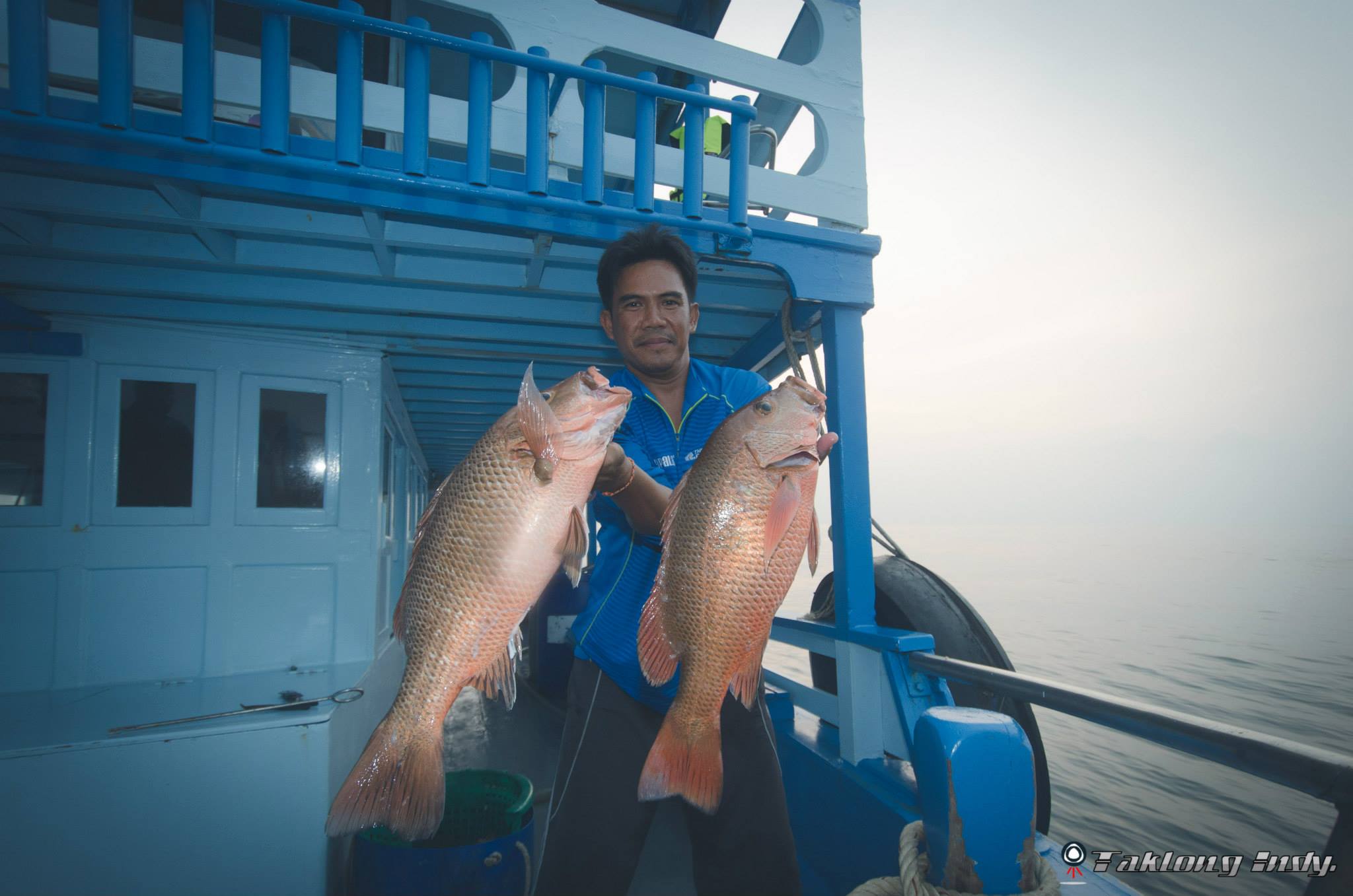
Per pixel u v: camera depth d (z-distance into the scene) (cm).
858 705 291
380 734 128
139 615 358
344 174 218
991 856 115
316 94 251
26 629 340
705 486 142
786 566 141
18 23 187
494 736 510
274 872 256
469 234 301
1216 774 887
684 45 305
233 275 334
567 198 250
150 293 330
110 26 194
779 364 459
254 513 382
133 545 360
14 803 235
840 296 313
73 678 342
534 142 236
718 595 139
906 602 356
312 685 334
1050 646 1827
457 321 402
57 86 248
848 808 278
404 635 136
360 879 248
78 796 241
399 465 636
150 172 208
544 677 613
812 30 368
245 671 371
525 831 260
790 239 305
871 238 316
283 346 395
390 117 263
